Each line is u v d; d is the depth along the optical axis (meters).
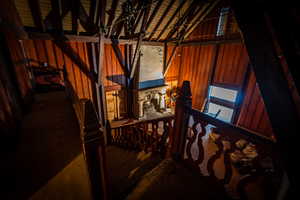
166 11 5.99
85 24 5.34
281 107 0.80
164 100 9.08
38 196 1.30
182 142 2.32
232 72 6.87
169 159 2.60
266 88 0.85
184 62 9.24
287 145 0.82
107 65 6.77
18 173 1.54
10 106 2.24
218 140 1.73
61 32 5.13
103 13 4.85
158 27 6.77
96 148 1.13
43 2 4.12
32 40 4.87
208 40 7.31
